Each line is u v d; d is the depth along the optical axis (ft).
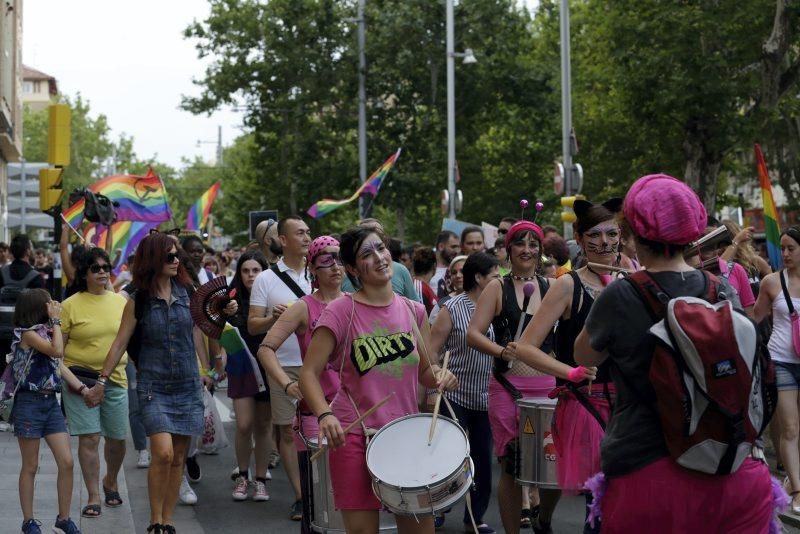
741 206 138.00
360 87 155.84
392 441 18.20
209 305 27.61
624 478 14.61
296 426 23.86
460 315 27.91
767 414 14.32
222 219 233.55
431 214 172.76
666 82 108.78
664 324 14.08
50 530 28.76
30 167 79.71
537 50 166.91
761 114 109.60
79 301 30.83
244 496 33.81
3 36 157.79
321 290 24.63
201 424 27.61
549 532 25.71
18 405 27.61
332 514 22.20
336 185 158.92
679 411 13.98
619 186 137.90
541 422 23.52
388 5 153.48
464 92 157.17
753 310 31.63
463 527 29.32
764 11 103.91
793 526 29.01
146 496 34.09
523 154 161.07
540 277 26.50
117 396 31.35
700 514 14.37
